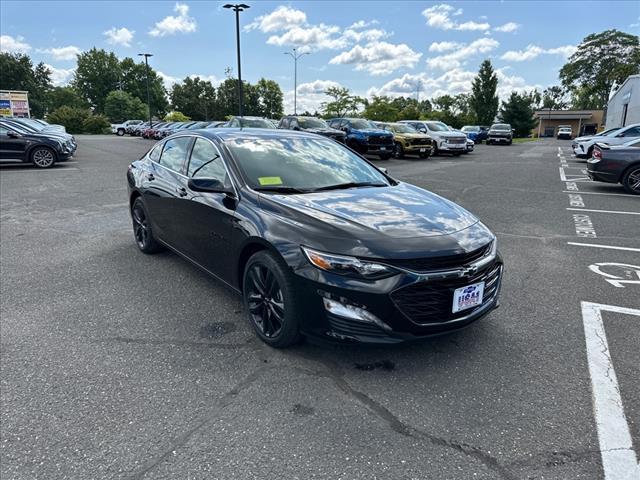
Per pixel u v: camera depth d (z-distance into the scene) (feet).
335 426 7.87
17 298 13.33
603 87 206.18
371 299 8.69
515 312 12.45
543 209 27.27
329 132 58.23
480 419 8.06
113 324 11.68
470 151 83.41
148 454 7.22
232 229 11.17
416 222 10.01
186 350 10.39
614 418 8.09
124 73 336.70
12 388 8.93
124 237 20.16
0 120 52.34
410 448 7.36
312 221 9.72
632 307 12.76
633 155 32.32
